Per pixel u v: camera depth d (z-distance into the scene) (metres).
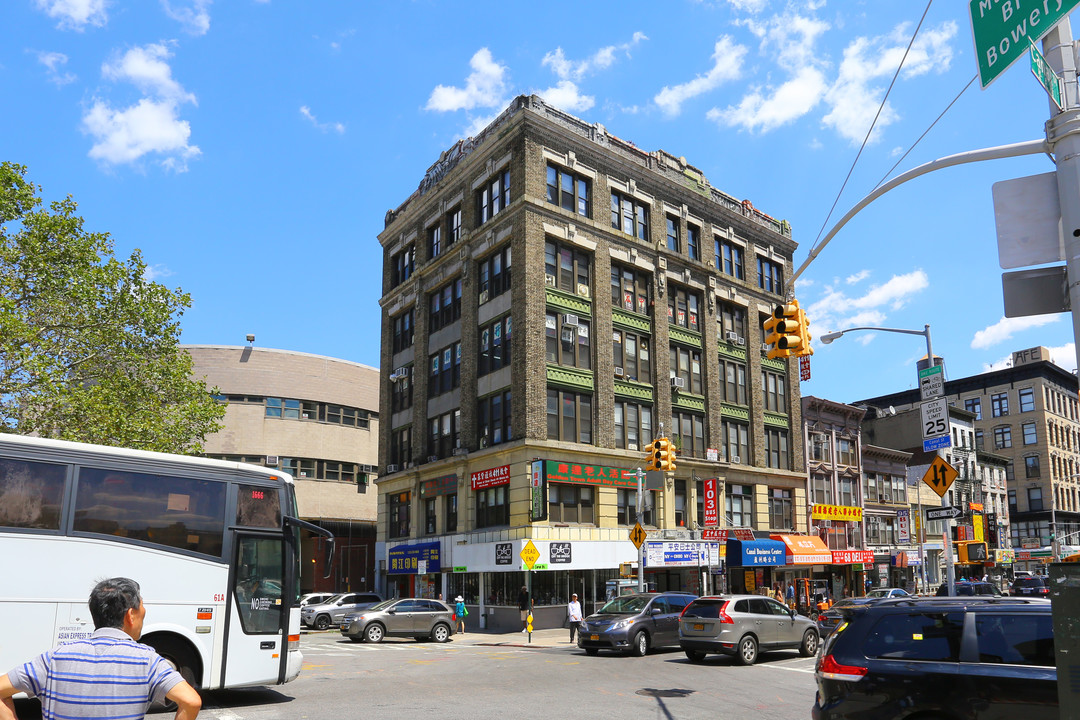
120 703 3.79
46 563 11.13
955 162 7.54
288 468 53.38
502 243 35.97
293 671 13.05
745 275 45.28
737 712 12.09
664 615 22.05
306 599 36.88
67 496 11.47
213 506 12.64
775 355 13.97
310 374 55.66
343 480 55.88
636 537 26.89
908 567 51.94
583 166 37.25
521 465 32.91
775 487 43.66
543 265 34.72
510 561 32.25
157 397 27.23
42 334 25.06
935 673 7.53
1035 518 76.19
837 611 23.91
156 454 12.33
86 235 26.05
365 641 27.69
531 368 33.41
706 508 38.66
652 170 40.50
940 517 17.64
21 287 24.39
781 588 39.12
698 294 42.16
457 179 39.84
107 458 11.91
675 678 16.23
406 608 28.14
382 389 44.97
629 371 37.56
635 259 38.53
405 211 44.53
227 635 12.32
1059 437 79.81
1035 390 78.62
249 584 12.73
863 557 45.25
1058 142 5.56
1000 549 64.88
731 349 43.25
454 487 37.19
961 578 58.03
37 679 3.83
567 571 33.50
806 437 46.62
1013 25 5.57
